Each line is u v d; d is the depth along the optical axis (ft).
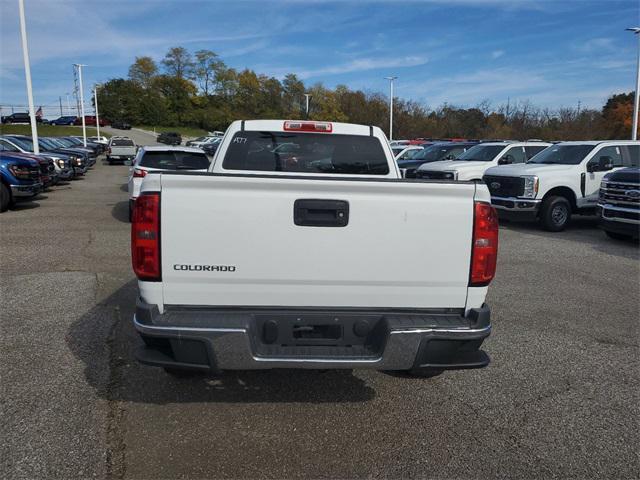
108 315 18.42
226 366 10.26
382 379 14.14
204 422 11.77
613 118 170.81
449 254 10.79
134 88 349.41
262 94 366.84
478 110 191.21
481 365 10.84
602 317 19.35
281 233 10.47
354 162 16.42
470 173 44.96
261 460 10.41
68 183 73.41
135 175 37.63
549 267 27.14
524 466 10.37
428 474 10.07
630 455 10.78
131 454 10.48
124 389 13.16
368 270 10.69
